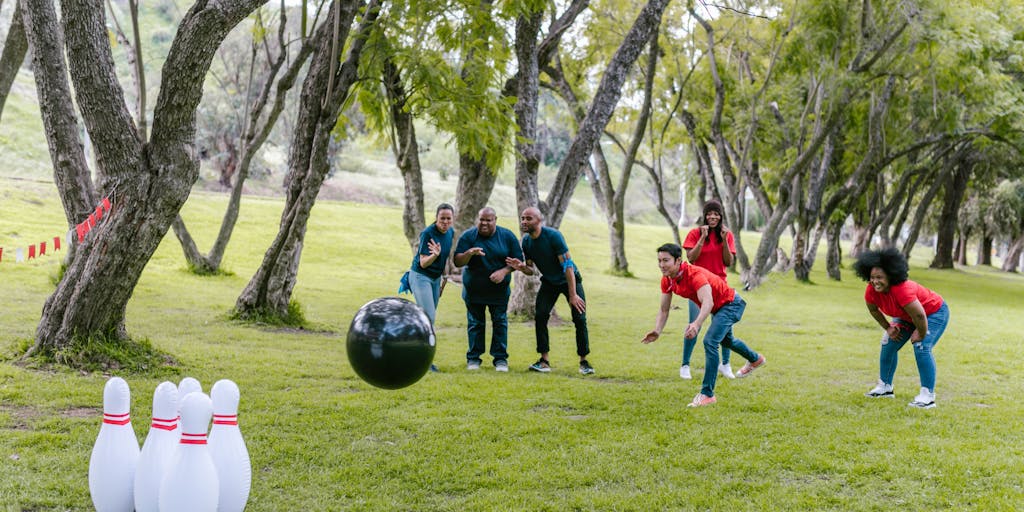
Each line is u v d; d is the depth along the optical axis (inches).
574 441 219.8
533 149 547.5
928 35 725.9
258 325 458.0
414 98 464.4
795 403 279.0
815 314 672.4
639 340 480.4
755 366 329.4
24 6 343.6
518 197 553.3
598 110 565.6
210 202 1256.8
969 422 252.2
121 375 282.8
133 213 288.7
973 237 2143.2
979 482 187.6
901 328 283.3
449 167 2459.4
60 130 369.1
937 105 911.0
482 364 363.3
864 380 342.0
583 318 344.5
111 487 137.9
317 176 453.4
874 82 877.2
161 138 286.7
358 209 1429.6
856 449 215.6
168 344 359.9
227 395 141.5
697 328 264.7
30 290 536.1
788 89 997.2
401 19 463.8
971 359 409.1
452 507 166.9
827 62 799.7
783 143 1059.3
